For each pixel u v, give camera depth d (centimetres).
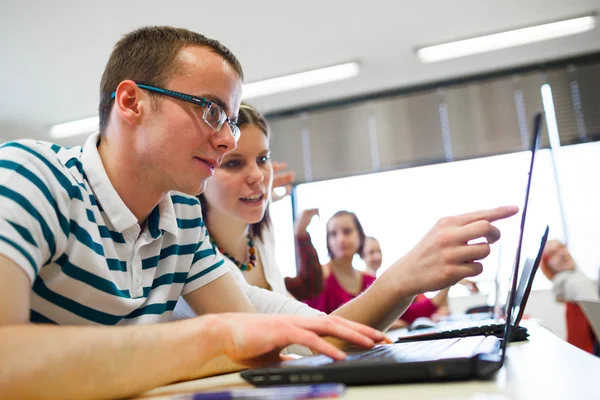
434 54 400
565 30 377
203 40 93
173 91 87
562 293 295
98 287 80
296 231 238
